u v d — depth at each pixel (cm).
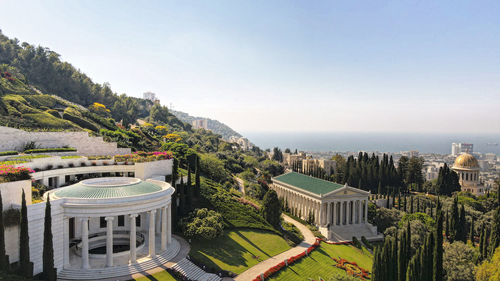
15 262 4325
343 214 10556
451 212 9012
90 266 5081
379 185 14100
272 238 7925
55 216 4806
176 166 8206
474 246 8925
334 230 9706
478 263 7125
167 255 5784
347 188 10188
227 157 18950
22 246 4112
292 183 12125
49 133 8775
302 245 8050
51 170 6712
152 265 5356
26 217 4156
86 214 4984
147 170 7950
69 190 5481
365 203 10412
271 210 8712
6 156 6919
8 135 7906
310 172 16688
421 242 8600
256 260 6606
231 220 8181
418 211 11644
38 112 11488
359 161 16088
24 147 8200
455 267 6388
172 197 7438
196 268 5672
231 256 6500
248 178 15650
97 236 6175
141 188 5859
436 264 5519
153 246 5531
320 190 10531
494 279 5388
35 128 10075
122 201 5119
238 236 7544
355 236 9588
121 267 5069
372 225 10231
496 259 5731
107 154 9888
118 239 6378
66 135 9094
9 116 10125
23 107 11306
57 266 4825
